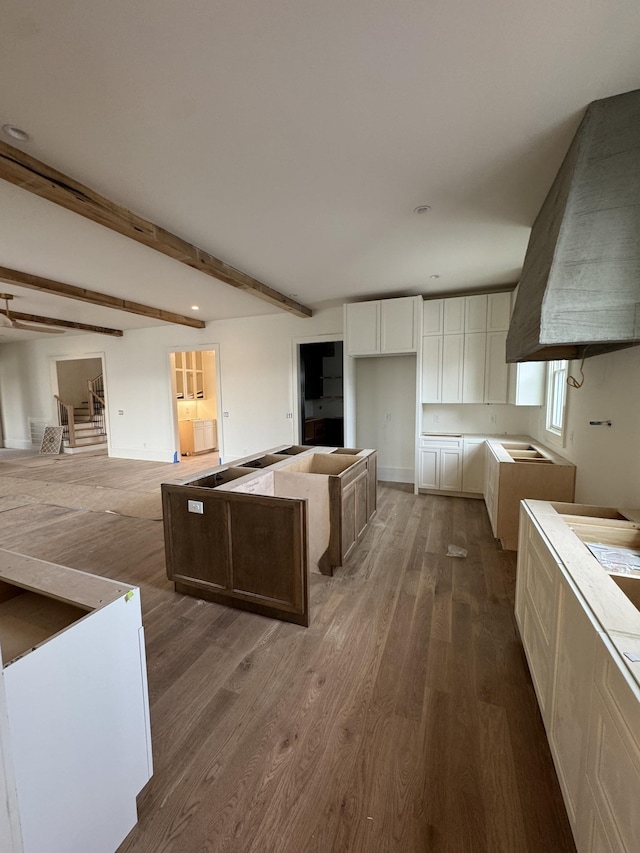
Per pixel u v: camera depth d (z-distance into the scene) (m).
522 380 4.20
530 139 1.88
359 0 1.19
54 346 8.60
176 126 1.76
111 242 3.10
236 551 2.37
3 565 1.35
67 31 1.27
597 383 2.53
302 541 2.18
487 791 1.31
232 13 1.23
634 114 1.59
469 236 3.07
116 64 1.41
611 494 2.28
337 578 2.84
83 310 5.78
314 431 6.71
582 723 1.07
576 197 1.71
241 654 2.02
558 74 1.49
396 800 1.28
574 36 1.32
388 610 2.42
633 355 2.02
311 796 1.30
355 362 5.85
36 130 1.77
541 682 1.53
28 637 1.19
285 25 1.27
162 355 7.28
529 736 1.52
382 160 2.05
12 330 7.17
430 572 2.92
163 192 2.36
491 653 2.01
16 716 0.85
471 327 4.68
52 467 6.94
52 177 2.09
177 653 2.03
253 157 2.01
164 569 2.98
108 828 1.11
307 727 1.57
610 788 0.87
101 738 1.08
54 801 0.94
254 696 1.73
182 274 3.99
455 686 1.78
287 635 2.18
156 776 1.37
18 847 0.79
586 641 1.06
